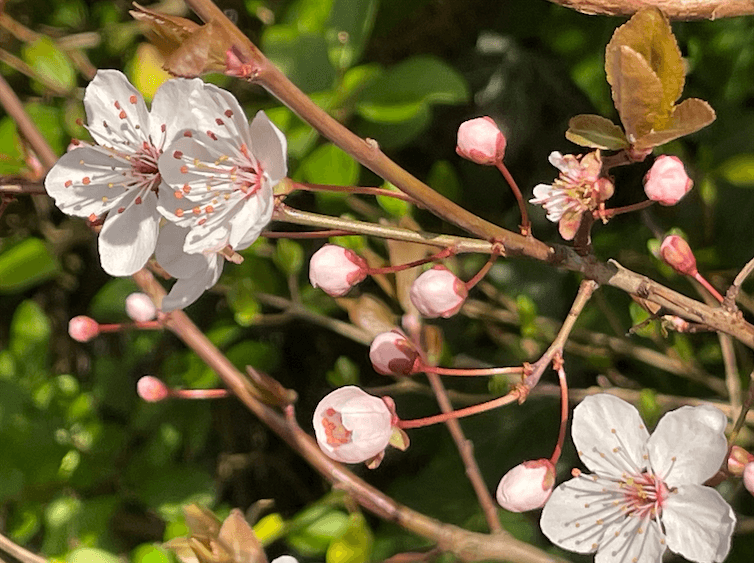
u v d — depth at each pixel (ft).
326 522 1.47
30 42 1.57
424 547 1.56
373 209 1.58
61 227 1.86
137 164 1.37
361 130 1.53
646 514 1.34
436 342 1.46
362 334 1.60
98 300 1.63
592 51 1.58
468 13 1.71
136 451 1.58
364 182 1.59
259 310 1.64
